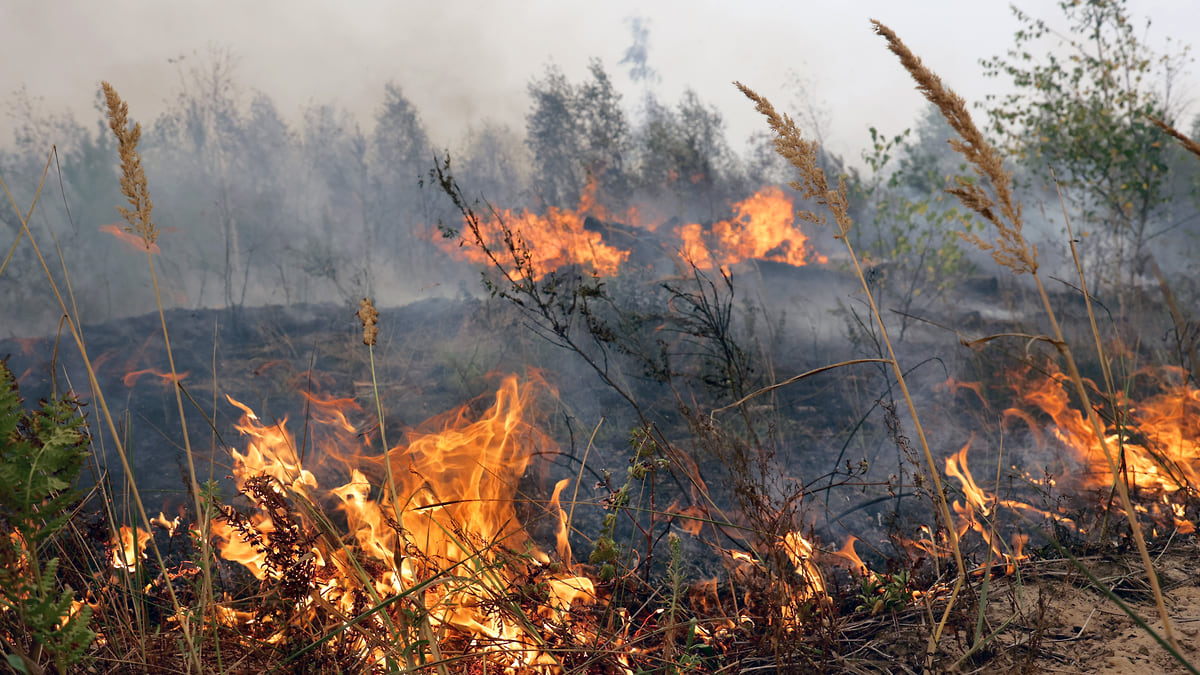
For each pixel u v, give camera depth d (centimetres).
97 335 693
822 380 591
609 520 230
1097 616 214
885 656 209
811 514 356
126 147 171
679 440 454
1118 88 920
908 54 154
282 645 187
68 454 152
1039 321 720
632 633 231
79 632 144
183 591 221
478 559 214
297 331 729
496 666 196
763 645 211
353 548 249
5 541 142
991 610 223
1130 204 890
